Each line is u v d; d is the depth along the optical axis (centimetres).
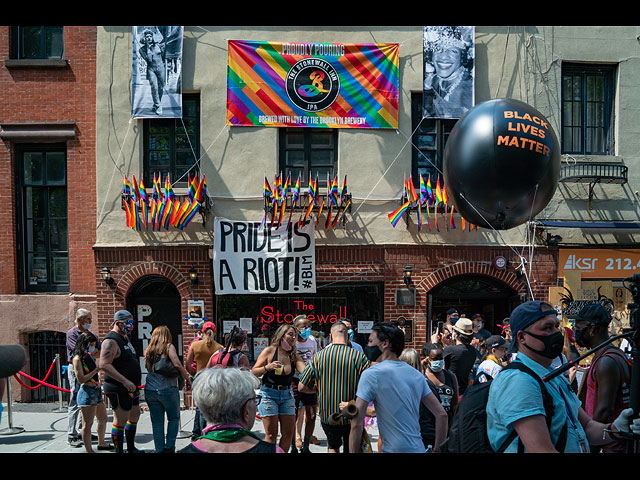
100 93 966
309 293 980
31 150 999
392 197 973
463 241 973
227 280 938
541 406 241
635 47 1003
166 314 991
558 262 975
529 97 987
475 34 989
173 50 960
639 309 262
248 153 971
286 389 605
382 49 977
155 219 910
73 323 966
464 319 678
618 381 353
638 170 996
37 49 1000
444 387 523
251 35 975
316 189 925
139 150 965
